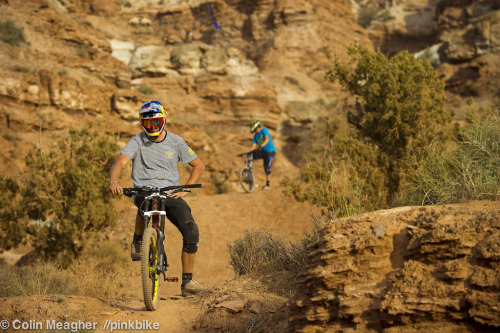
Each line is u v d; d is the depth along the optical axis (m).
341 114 14.80
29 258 15.73
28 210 15.11
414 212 4.53
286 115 53.28
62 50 41.47
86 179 14.66
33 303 5.51
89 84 37.31
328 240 4.56
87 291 9.26
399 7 79.62
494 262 3.74
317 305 4.37
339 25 71.06
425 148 9.60
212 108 50.25
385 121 11.17
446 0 68.88
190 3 75.56
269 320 5.03
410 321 3.88
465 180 6.30
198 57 52.62
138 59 52.00
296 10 66.31
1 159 28.28
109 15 68.00
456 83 54.75
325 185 9.90
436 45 61.47
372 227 4.47
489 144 7.29
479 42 55.47
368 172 10.12
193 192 31.78
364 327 4.07
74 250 14.41
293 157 50.28
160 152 5.96
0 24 37.69
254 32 68.56
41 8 43.06
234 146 47.19
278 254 7.23
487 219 4.05
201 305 5.93
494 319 3.54
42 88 34.12
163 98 48.38
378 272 4.25
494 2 63.72
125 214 17.62
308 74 62.22
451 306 3.75
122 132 36.59
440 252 4.03
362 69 11.99
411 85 11.22
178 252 14.91
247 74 52.53
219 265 14.20
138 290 11.36
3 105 31.64
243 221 16.59
